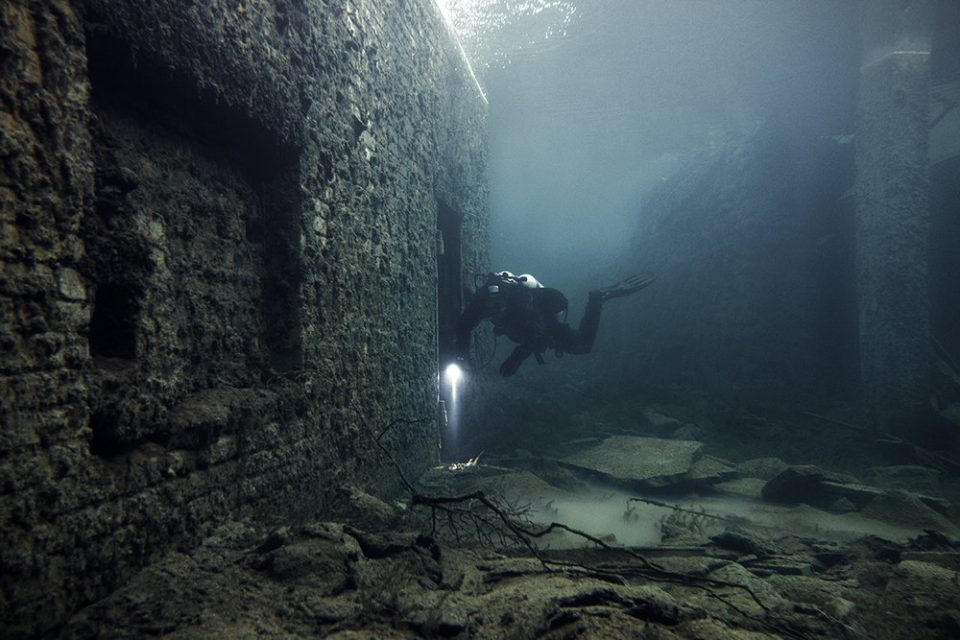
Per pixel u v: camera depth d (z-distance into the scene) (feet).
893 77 33.86
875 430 34.12
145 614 7.30
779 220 43.45
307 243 14.08
